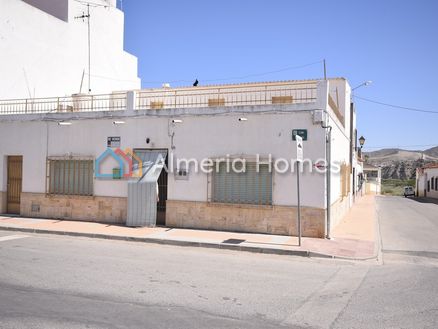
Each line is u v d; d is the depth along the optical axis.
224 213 13.20
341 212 17.89
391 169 115.44
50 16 22.06
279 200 12.57
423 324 5.34
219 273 8.09
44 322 5.15
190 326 5.14
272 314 5.69
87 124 15.18
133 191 14.10
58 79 22.50
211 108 13.38
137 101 19.61
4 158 16.58
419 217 21.62
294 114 12.43
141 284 7.09
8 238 11.98
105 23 26.36
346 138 20.78
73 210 15.33
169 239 11.59
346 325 5.29
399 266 9.28
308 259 9.87
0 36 19.22
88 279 7.34
